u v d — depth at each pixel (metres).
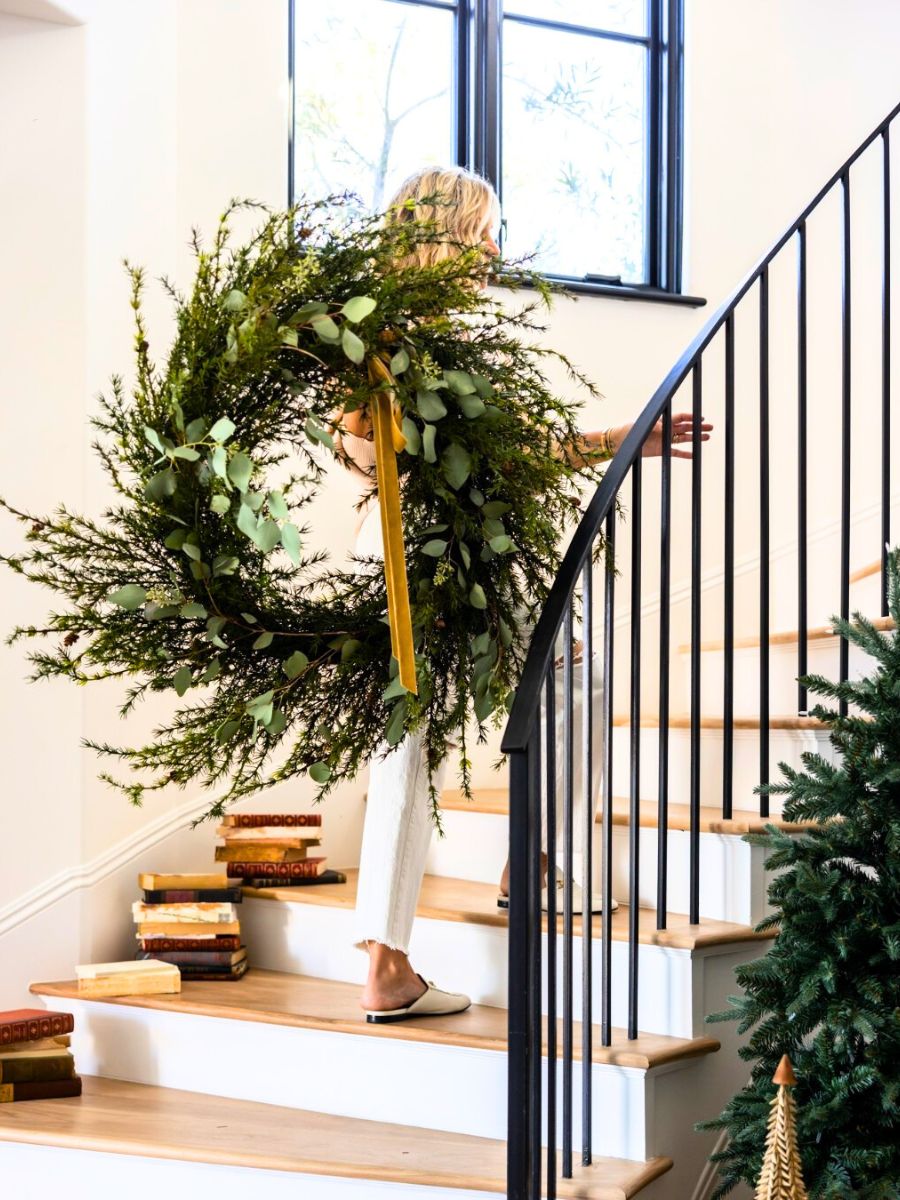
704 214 4.14
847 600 2.84
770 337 4.13
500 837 3.05
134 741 3.12
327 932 2.84
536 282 2.00
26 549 2.99
